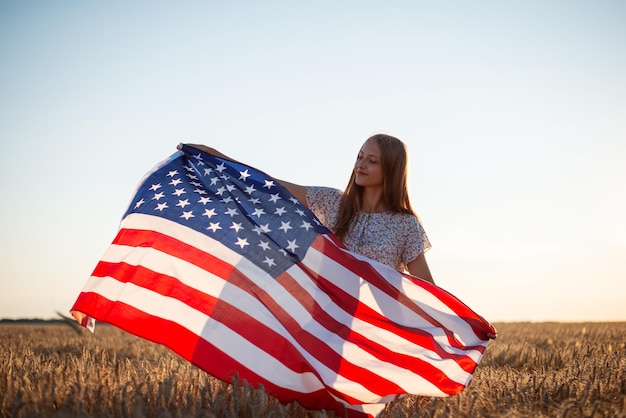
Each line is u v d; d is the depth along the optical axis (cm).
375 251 572
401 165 570
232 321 521
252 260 553
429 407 486
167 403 441
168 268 543
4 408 423
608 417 452
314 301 551
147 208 582
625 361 698
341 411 489
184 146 628
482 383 563
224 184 599
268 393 487
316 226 571
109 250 562
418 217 585
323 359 522
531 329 2212
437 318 573
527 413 460
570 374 589
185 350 504
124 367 605
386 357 539
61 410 392
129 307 525
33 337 1597
